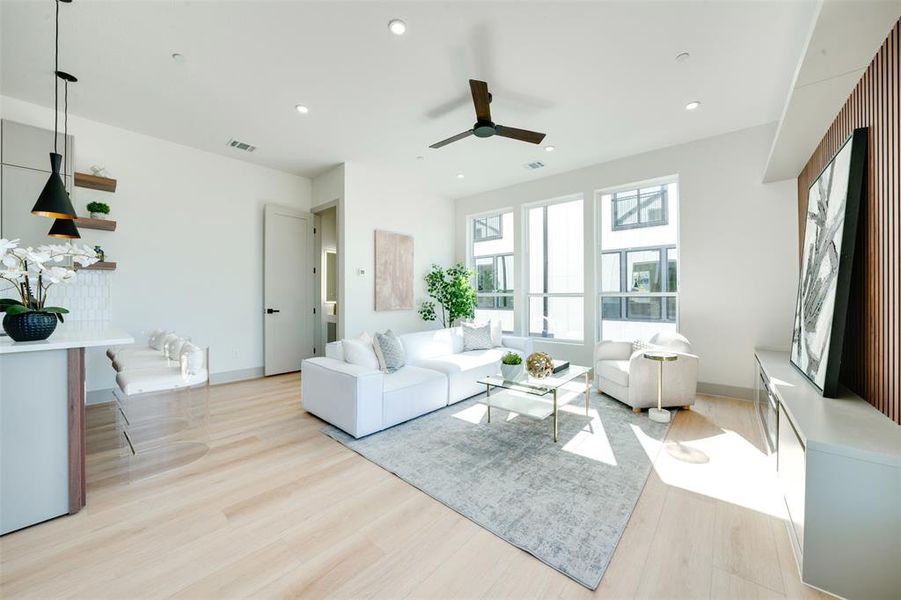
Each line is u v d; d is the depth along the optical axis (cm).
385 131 388
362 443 277
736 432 296
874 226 184
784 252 361
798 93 217
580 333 516
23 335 183
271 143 423
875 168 184
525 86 301
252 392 421
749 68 275
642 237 460
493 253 617
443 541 168
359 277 499
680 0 212
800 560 147
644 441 279
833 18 163
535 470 234
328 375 310
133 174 393
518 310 568
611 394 385
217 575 148
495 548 163
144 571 150
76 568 151
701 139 402
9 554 159
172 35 244
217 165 457
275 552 161
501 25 232
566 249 530
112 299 381
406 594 139
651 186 454
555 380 307
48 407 184
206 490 212
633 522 181
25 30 238
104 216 365
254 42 250
